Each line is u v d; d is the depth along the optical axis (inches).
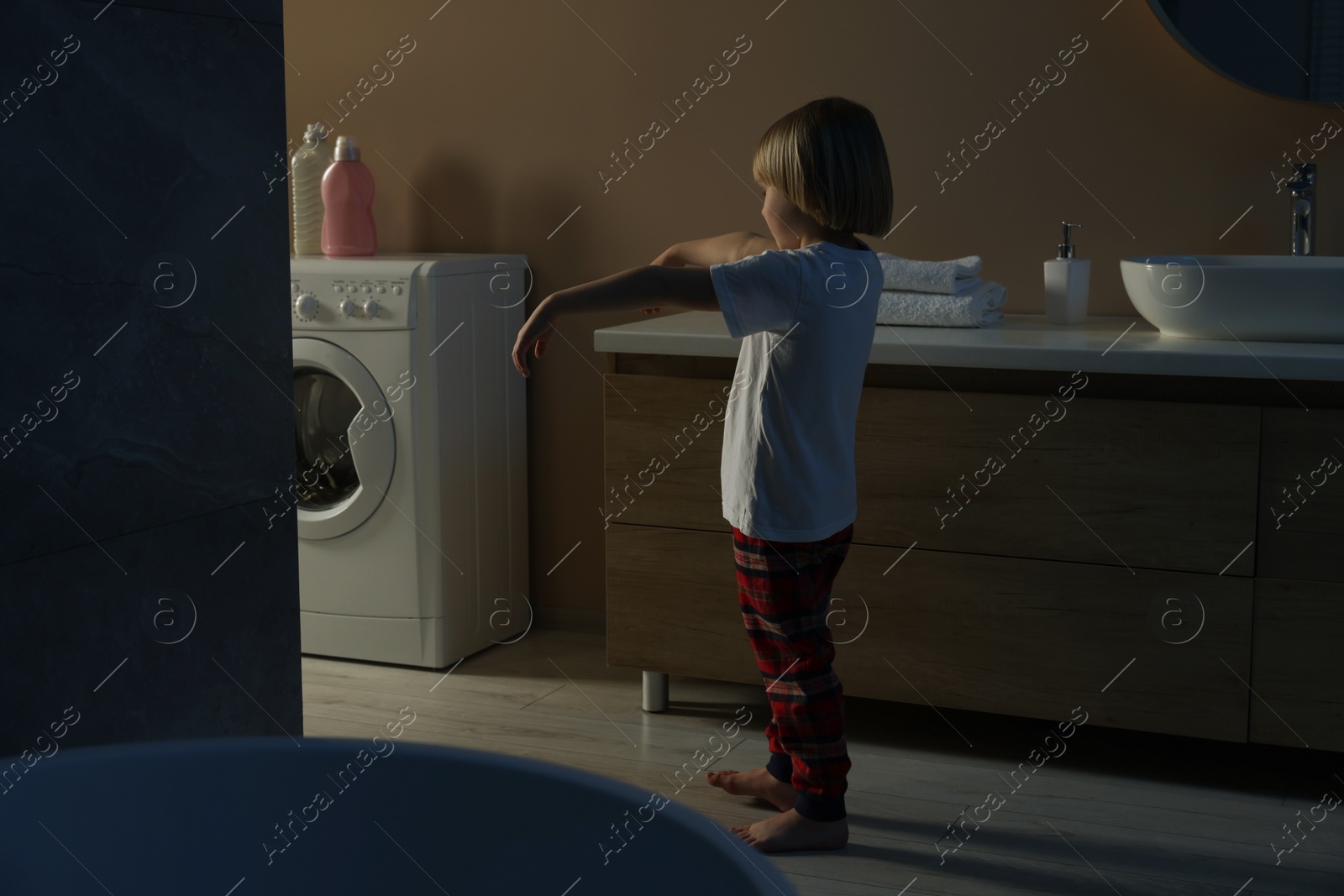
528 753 86.7
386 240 118.1
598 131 108.7
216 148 42.3
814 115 67.1
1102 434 78.1
